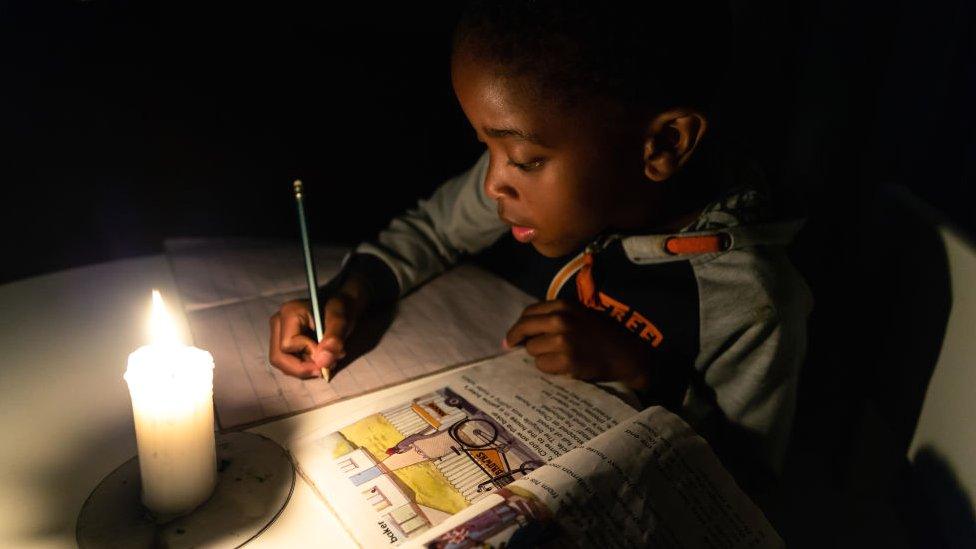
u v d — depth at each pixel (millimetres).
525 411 735
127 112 2068
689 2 736
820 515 887
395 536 577
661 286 917
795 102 1333
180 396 553
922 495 836
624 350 827
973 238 752
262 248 1104
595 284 965
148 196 1842
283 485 625
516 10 685
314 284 812
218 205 1836
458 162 2039
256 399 759
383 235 1078
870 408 973
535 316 856
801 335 857
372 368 829
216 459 628
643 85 722
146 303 924
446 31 2383
